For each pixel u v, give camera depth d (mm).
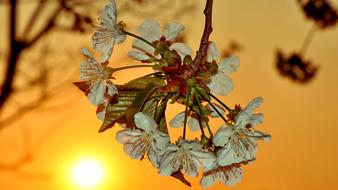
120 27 669
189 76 662
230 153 655
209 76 665
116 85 661
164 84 665
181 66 664
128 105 658
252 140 660
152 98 663
